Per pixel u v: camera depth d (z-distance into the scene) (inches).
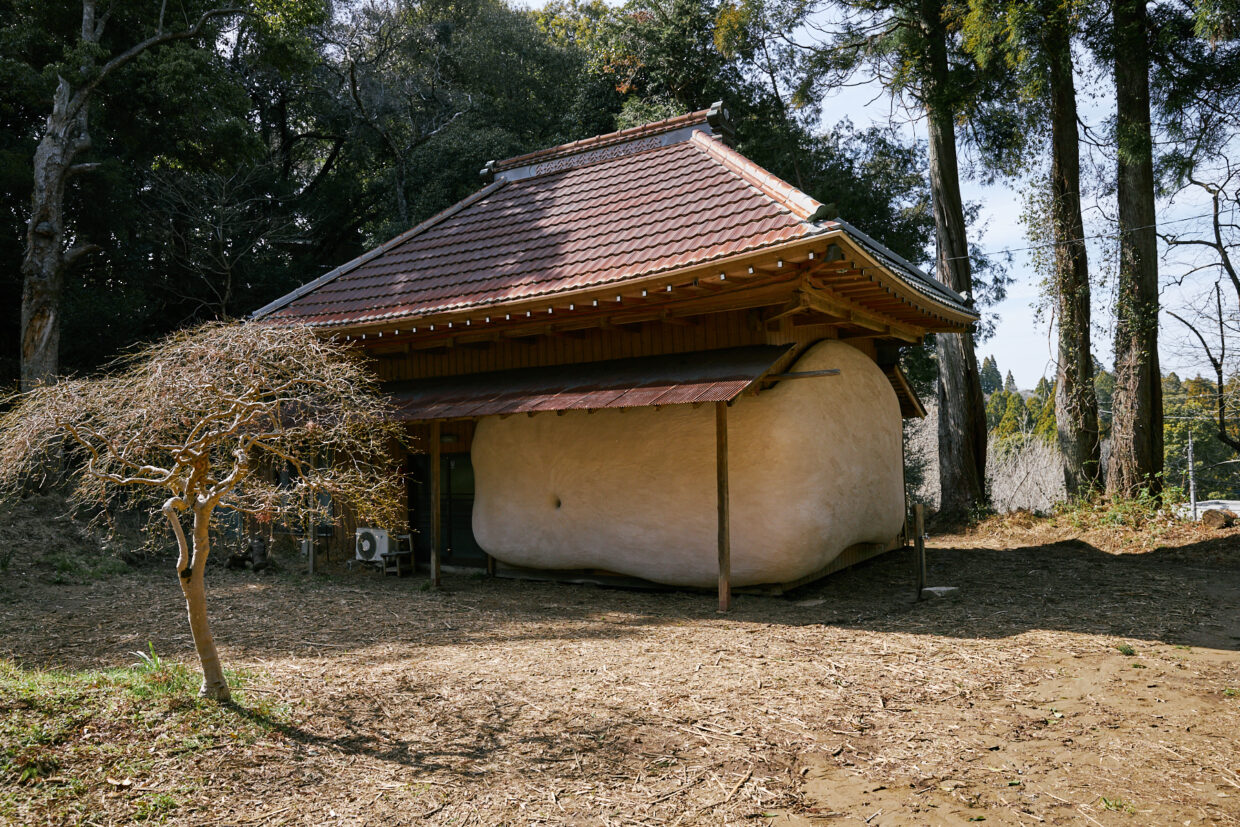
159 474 218.1
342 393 233.5
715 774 165.0
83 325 786.8
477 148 1106.1
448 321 410.3
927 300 418.3
